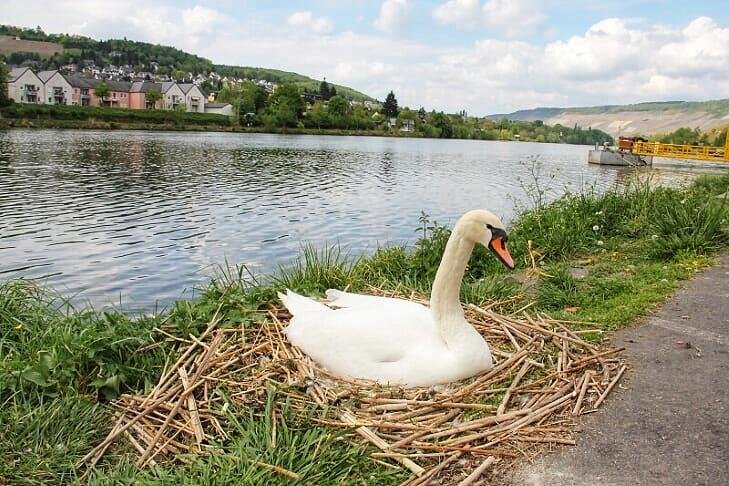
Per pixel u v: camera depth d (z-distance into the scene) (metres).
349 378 1.54
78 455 1.30
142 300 3.53
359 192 8.63
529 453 1.28
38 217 5.81
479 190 9.24
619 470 1.22
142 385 1.60
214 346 1.67
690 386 1.54
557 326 1.91
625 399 1.49
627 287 2.30
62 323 1.86
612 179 11.16
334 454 1.25
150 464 1.26
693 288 2.28
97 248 4.67
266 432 1.28
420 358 1.52
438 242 2.79
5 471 1.21
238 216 6.23
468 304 2.08
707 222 2.86
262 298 2.04
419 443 1.28
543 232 3.06
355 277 2.51
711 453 1.27
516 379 1.53
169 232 5.32
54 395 1.46
